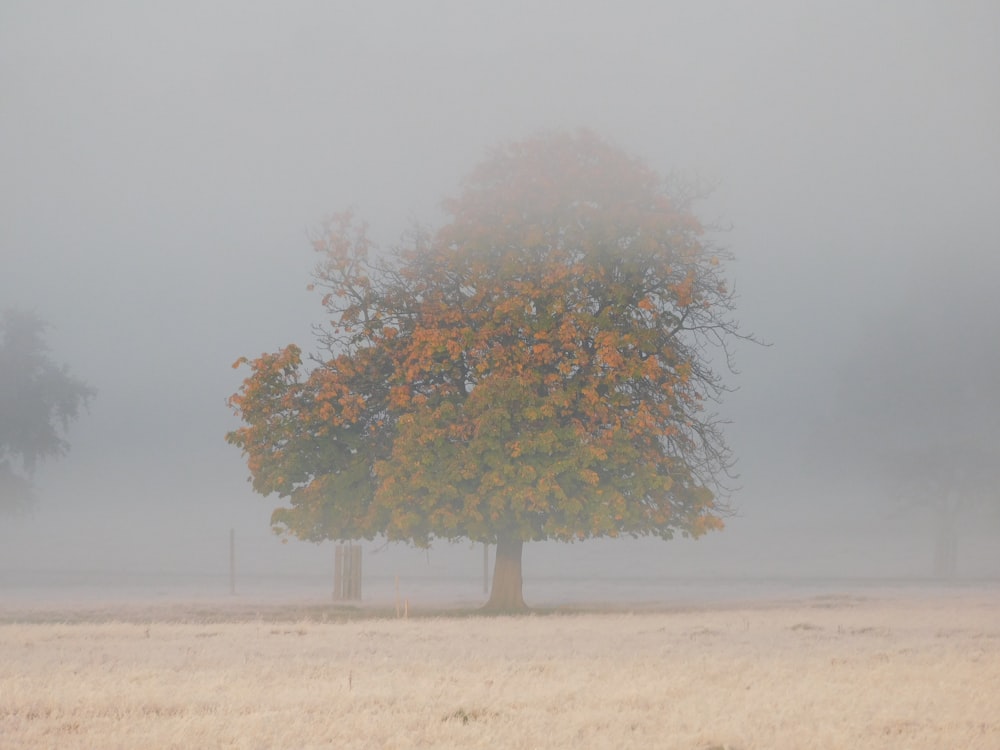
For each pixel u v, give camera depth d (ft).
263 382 271.90
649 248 269.64
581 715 92.38
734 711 96.17
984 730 89.92
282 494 271.28
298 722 87.76
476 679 116.26
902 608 270.87
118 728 86.99
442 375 274.77
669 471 270.46
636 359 264.52
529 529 257.55
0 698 99.60
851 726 88.89
